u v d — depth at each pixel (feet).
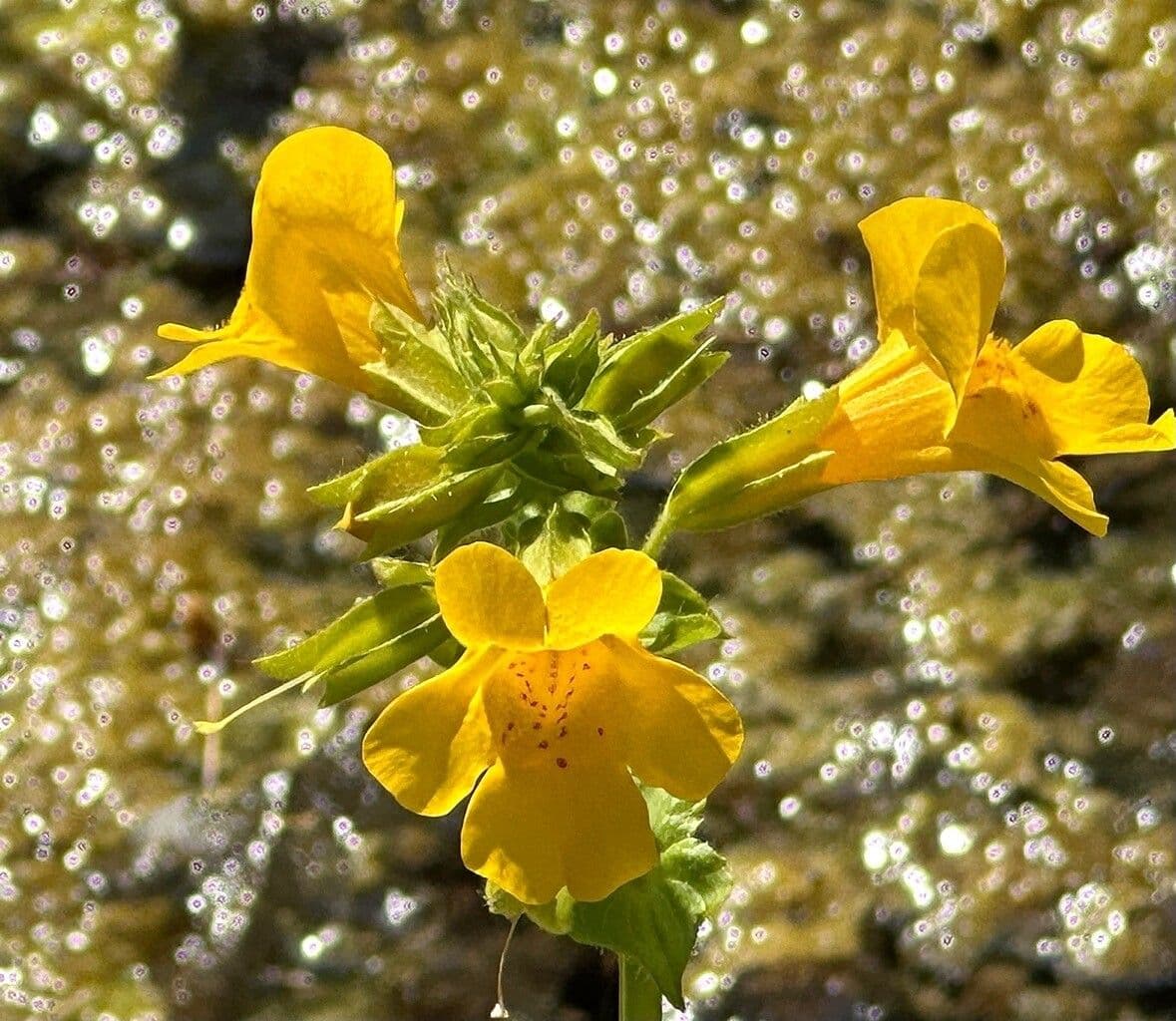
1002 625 1.80
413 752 0.90
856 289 1.99
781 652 1.80
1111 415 0.99
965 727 1.74
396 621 0.95
